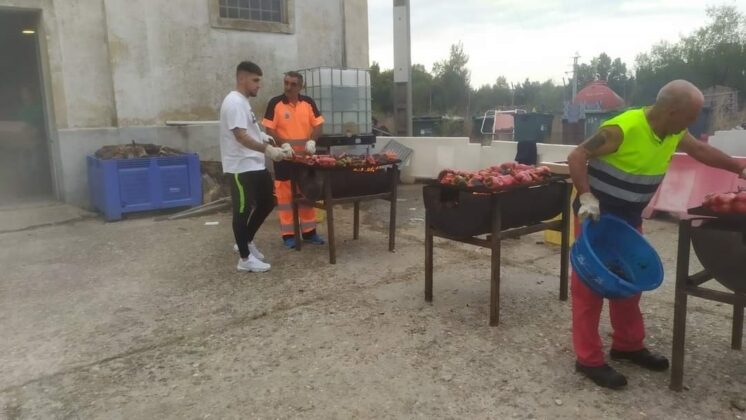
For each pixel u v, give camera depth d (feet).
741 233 9.03
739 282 9.27
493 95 138.10
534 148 30.12
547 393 10.31
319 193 18.13
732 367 11.10
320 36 34.63
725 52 101.76
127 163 25.50
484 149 33.45
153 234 22.99
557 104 133.39
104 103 28.02
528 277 16.78
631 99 123.85
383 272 17.37
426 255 14.56
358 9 35.73
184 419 9.72
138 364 11.71
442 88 123.85
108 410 10.03
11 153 28.66
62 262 19.15
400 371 11.20
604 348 12.09
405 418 9.63
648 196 10.82
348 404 10.07
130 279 17.20
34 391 10.71
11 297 15.80
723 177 21.90
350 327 13.30
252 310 14.47
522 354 11.84
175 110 29.96
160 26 29.04
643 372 11.05
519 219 13.43
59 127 26.96
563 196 14.29
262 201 17.92
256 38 32.19
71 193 27.55
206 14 30.35
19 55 28.17
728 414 9.57
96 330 13.46
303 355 11.95
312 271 17.54
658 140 10.09
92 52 27.43
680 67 107.24
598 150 10.13
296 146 20.39
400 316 13.91
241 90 17.20
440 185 13.30
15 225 24.26
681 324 10.04
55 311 14.71
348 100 31.63
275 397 10.34
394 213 19.53
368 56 36.76
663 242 20.27
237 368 11.46
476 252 19.52
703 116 34.01
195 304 14.98
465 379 10.85
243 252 17.44
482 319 13.65
